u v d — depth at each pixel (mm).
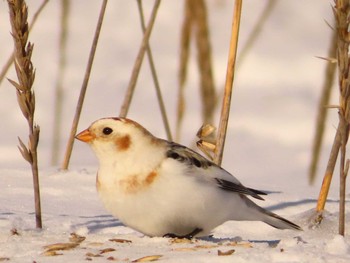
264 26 22438
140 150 7953
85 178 11141
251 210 8445
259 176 14914
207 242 7785
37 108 19438
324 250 7324
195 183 7984
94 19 22781
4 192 10250
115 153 7949
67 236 8023
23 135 18359
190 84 20438
